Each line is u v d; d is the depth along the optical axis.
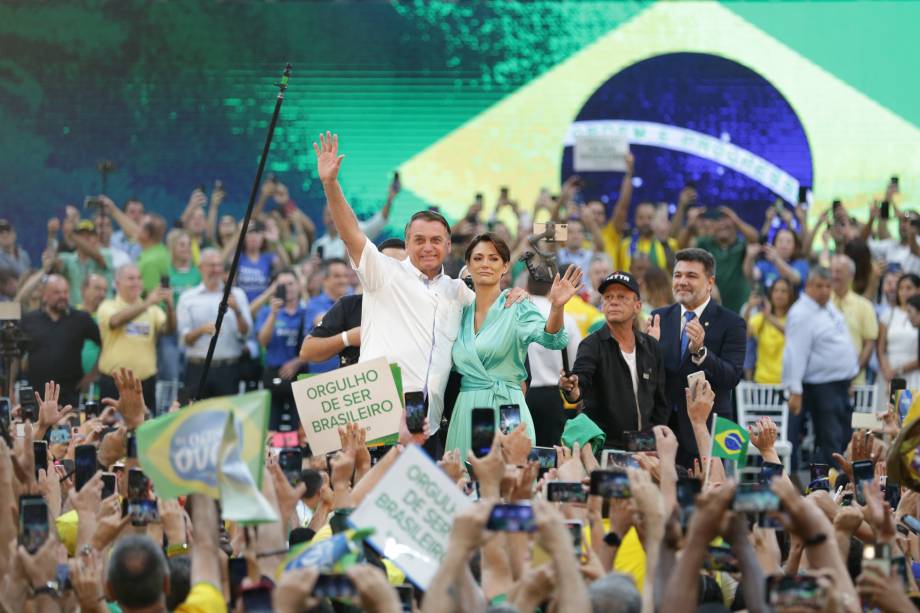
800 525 8.15
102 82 37.03
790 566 10.23
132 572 8.31
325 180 13.96
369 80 36.94
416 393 12.16
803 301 24.59
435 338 14.13
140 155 36.88
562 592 7.77
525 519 8.09
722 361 15.77
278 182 34.19
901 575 8.56
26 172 36.78
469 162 36.66
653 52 36.19
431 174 36.69
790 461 25.08
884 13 35.62
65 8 37.03
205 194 36.69
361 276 14.20
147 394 25.47
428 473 9.10
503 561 9.35
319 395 12.86
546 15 36.47
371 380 12.88
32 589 9.09
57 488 11.19
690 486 8.95
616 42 36.34
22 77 36.91
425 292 14.23
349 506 10.41
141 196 36.81
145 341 25.45
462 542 8.12
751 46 35.94
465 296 14.49
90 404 16.14
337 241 33.47
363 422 12.84
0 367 24.30
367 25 37.00
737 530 8.37
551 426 18.08
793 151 35.81
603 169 34.09
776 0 35.88
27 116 36.84
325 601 8.81
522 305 14.16
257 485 8.67
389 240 17.02
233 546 10.75
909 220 30.81
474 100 36.69
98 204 31.67
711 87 36.03
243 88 36.97
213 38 37.03
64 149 36.88
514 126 36.56
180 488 8.73
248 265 30.44
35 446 11.66
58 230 36.34
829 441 24.47
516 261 28.81
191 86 36.97
